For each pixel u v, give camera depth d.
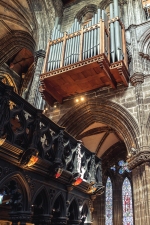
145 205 9.75
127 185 18.88
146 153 10.60
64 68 13.02
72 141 8.74
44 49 16.53
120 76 12.97
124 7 17.33
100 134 18.88
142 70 13.44
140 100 12.17
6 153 5.79
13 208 6.27
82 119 14.30
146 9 16.62
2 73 22.03
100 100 13.62
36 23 17.73
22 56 22.86
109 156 20.31
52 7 18.95
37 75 15.29
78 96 14.58
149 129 11.41
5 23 19.83
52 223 7.64
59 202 7.76
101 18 14.12
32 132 6.69
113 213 18.08
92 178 9.30
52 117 14.59
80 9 19.75
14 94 6.32
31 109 6.88
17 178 6.19
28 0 17.83
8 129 5.89
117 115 12.80
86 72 12.91
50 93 14.15
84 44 13.75
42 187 6.95
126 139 12.16
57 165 7.21
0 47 20.64
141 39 14.72
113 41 13.88
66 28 19.22
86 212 9.39
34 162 6.31
